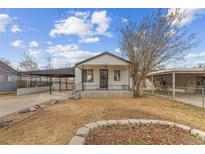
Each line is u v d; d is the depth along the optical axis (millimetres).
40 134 4762
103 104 10375
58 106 9438
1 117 7074
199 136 4168
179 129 4695
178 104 11672
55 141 4164
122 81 17578
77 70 17766
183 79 22453
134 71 15805
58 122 5832
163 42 15016
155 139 3963
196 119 7059
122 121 5180
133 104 10719
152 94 18984
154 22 15164
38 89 22438
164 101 13086
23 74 21734
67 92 21641
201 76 21141
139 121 5199
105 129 4598
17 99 13727
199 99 14539
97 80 17438
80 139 3852
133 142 3768
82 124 5414
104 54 16219
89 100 12695
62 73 19875
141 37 15289
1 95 17453
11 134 4906
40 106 9617
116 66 17578
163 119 6305
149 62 15039
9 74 20859
